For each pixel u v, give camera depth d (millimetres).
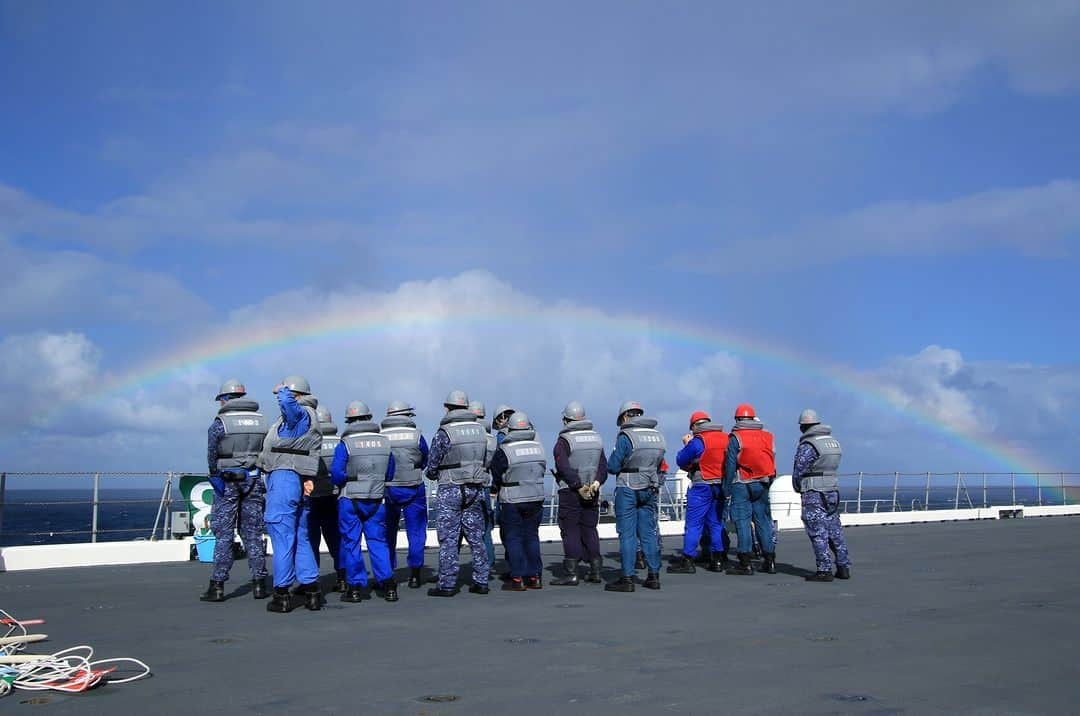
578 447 11695
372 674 6387
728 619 8805
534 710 5398
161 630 8297
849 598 10289
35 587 11508
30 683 6004
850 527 23531
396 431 11547
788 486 24625
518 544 11398
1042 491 30500
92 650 6684
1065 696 5730
